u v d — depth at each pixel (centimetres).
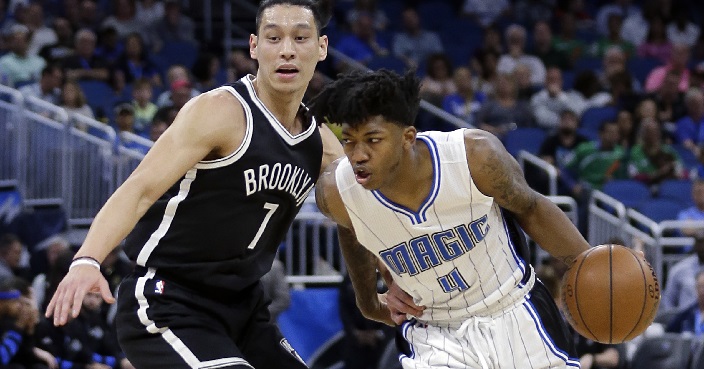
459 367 427
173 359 409
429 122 1239
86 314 831
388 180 398
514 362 429
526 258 442
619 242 895
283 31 410
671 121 1354
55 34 1346
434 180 406
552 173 1073
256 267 430
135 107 1178
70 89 1127
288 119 421
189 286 418
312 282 977
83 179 1055
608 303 412
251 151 406
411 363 437
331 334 948
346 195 419
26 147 1079
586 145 1180
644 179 1193
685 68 1489
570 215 1019
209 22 1534
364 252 452
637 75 1539
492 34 1493
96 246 373
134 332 416
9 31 1312
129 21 1416
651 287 416
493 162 405
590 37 1642
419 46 1517
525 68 1364
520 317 433
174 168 391
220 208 408
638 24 1648
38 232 1023
